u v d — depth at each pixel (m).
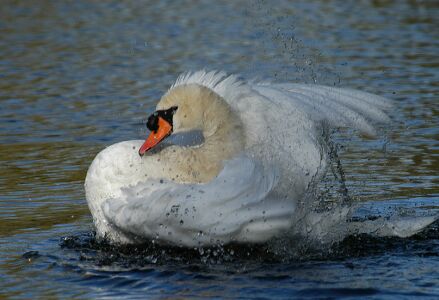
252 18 38.00
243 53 29.89
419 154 18.53
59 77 26.97
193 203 11.65
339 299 10.34
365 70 27.20
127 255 12.41
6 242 13.20
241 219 11.73
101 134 20.44
